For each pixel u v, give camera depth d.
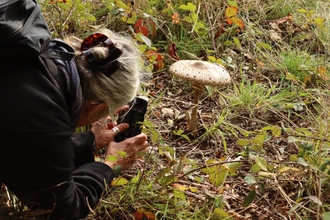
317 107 3.69
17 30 1.80
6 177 2.02
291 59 4.10
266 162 2.80
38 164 1.94
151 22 4.01
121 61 2.12
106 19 4.29
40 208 2.22
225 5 4.52
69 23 4.15
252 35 4.30
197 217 2.66
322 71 3.85
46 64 1.97
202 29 4.35
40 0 4.00
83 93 2.12
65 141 1.97
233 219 2.50
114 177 2.55
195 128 3.40
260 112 3.68
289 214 2.55
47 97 1.91
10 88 1.86
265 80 4.05
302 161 2.67
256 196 2.89
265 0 4.93
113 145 2.58
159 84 3.94
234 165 2.58
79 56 2.10
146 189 2.74
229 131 3.48
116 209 2.59
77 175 2.30
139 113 2.74
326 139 3.03
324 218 2.36
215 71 3.13
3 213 2.24
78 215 2.23
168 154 2.75
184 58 4.19
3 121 1.84
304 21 4.73
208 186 2.92
